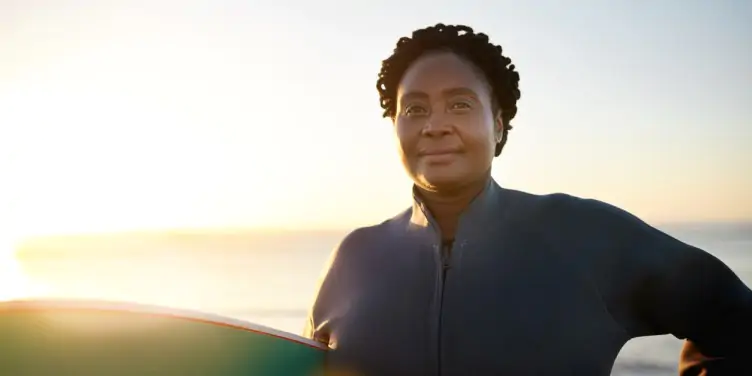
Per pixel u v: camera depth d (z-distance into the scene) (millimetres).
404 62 1827
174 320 1637
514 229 1728
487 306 1646
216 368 1648
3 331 1538
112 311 1593
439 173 1685
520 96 1864
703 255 1572
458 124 1674
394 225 1923
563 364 1570
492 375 1599
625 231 1650
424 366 1662
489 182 1777
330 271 1950
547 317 1601
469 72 1720
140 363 1587
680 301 1560
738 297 1553
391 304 1740
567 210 1728
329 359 1777
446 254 1736
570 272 1630
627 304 1607
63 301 1580
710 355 1596
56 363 1541
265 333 1717
